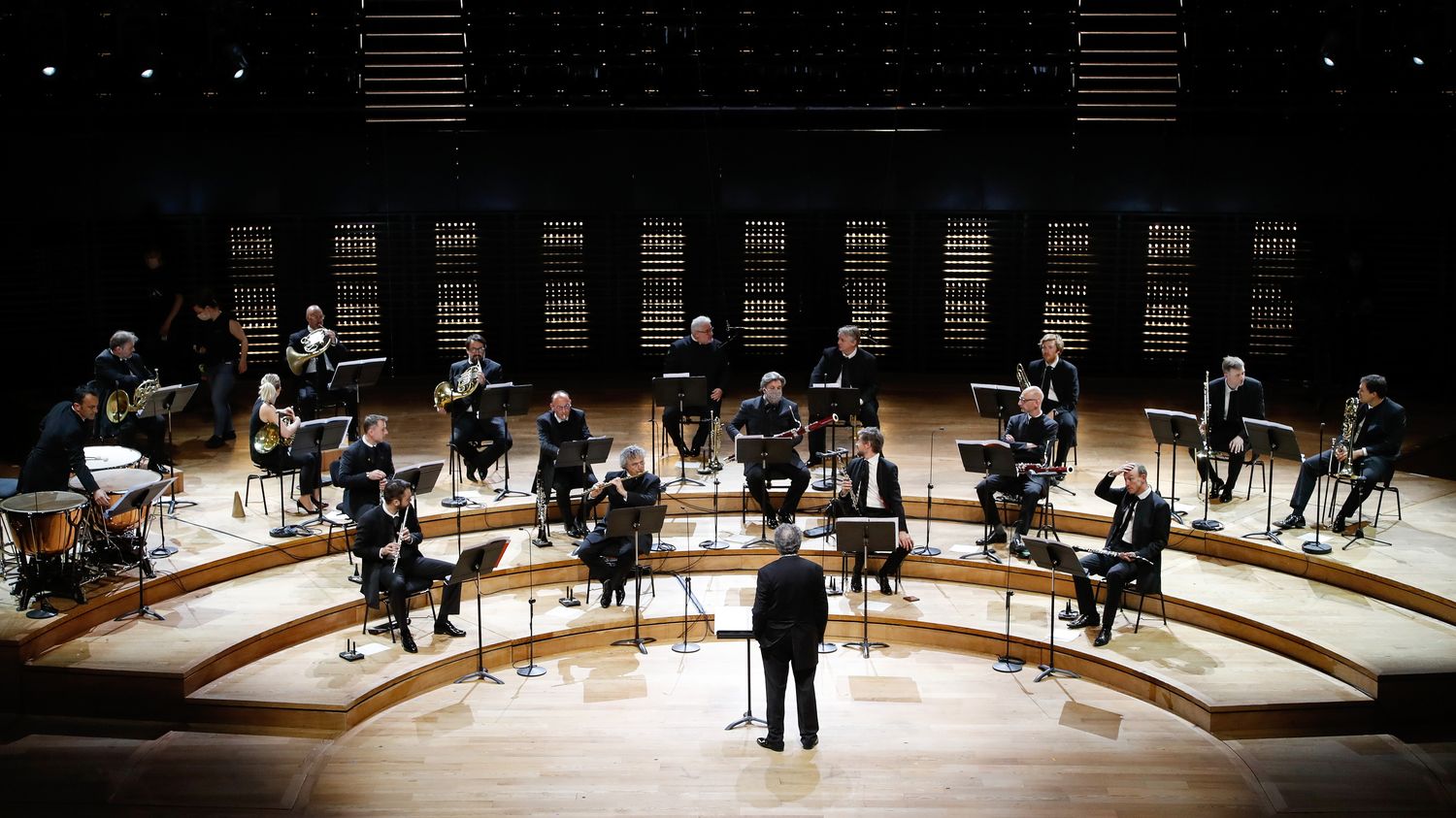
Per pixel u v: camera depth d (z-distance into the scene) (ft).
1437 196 46.06
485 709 26.07
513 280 49.78
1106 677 27.04
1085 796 22.59
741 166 49.11
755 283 50.21
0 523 29.81
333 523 32.14
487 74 48.49
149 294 46.44
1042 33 48.24
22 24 44.06
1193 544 31.83
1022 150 48.85
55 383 46.44
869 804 22.33
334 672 26.25
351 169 48.08
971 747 24.40
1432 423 41.22
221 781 22.85
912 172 49.16
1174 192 48.47
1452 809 22.08
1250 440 30.19
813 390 33.45
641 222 49.67
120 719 25.05
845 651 29.14
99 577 28.19
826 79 48.93
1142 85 48.16
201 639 26.37
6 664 25.02
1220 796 22.58
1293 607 28.09
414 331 49.73
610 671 28.04
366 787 22.85
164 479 27.48
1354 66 46.16
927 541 31.89
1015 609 29.94
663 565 32.30
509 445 35.17
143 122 46.16
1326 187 47.29
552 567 31.55
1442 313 46.47
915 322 50.57
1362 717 24.77
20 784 22.57
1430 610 27.30
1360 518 31.96
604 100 48.88
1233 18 47.21
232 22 45.50
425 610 29.99
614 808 22.22
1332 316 43.75
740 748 24.47
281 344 48.67
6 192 45.03
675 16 48.42
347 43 47.70
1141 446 38.86
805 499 34.86
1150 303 49.55
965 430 41.29
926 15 48.29
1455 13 42.57
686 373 37.47
